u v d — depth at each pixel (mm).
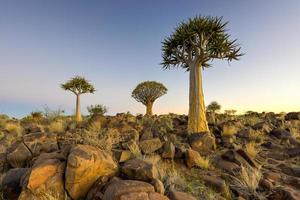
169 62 14500
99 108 23453
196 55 12797
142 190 3727
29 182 3891
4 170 5637
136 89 24781
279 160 8031
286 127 13219
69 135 7059
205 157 7457
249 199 4832
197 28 12234
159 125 12102
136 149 6309
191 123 12039
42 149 6070
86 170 4160
